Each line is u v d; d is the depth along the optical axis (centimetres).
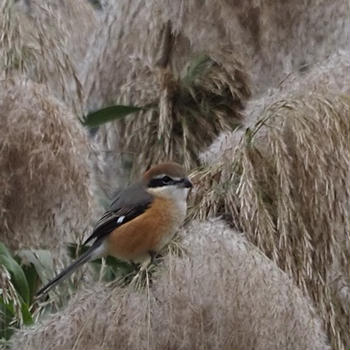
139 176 1289
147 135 1306
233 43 1316
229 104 1334
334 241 1088
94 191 1184
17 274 1079
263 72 1319
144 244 1120
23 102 1088
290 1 1290
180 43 1341
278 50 1304
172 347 945
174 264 967
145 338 943
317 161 1086
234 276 959
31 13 1223
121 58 1335
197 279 957
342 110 1103
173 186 1129
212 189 1125
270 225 1073
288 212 1077
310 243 1084
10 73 1170
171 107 1310
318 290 1078
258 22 1303
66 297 1148
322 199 1086
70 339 955
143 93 1320
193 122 1310
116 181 1312
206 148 1302
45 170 1084
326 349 983
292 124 1103
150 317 949
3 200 1090
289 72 1298
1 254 1070
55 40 1220
